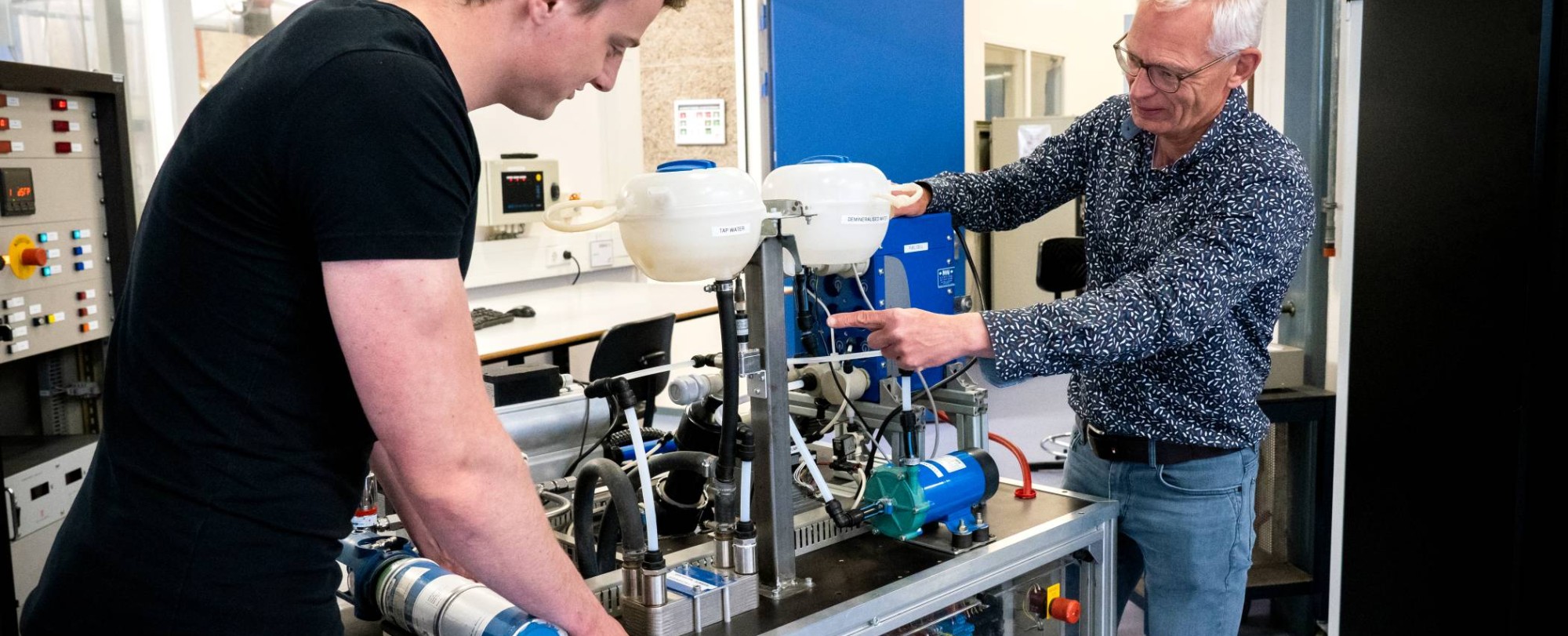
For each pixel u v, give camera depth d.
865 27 4.73
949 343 1.38
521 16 0.94
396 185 0.83
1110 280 1.81
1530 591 1.59
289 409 0.90
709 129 4.94
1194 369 1.66
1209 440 1.69
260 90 0.85
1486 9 1.58
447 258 0.87
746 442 1.27
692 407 1.58
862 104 4.78
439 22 0.94
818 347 1.51
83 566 0.92
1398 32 1.77
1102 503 1.71
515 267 4.68
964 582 1.44
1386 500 1.88
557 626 0.99
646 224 1.19
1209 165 1.59
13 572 2.10
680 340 5.08
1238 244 1.53
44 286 2.30
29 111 2.25
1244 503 1.74
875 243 1.44
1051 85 7.71
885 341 1.38
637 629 1.22
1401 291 1.80
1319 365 3.06
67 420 2.55
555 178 4.77
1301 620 3.04
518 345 3.48
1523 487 1.56
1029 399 5.78
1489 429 1.63
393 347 0.85
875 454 1.77
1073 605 1.62
